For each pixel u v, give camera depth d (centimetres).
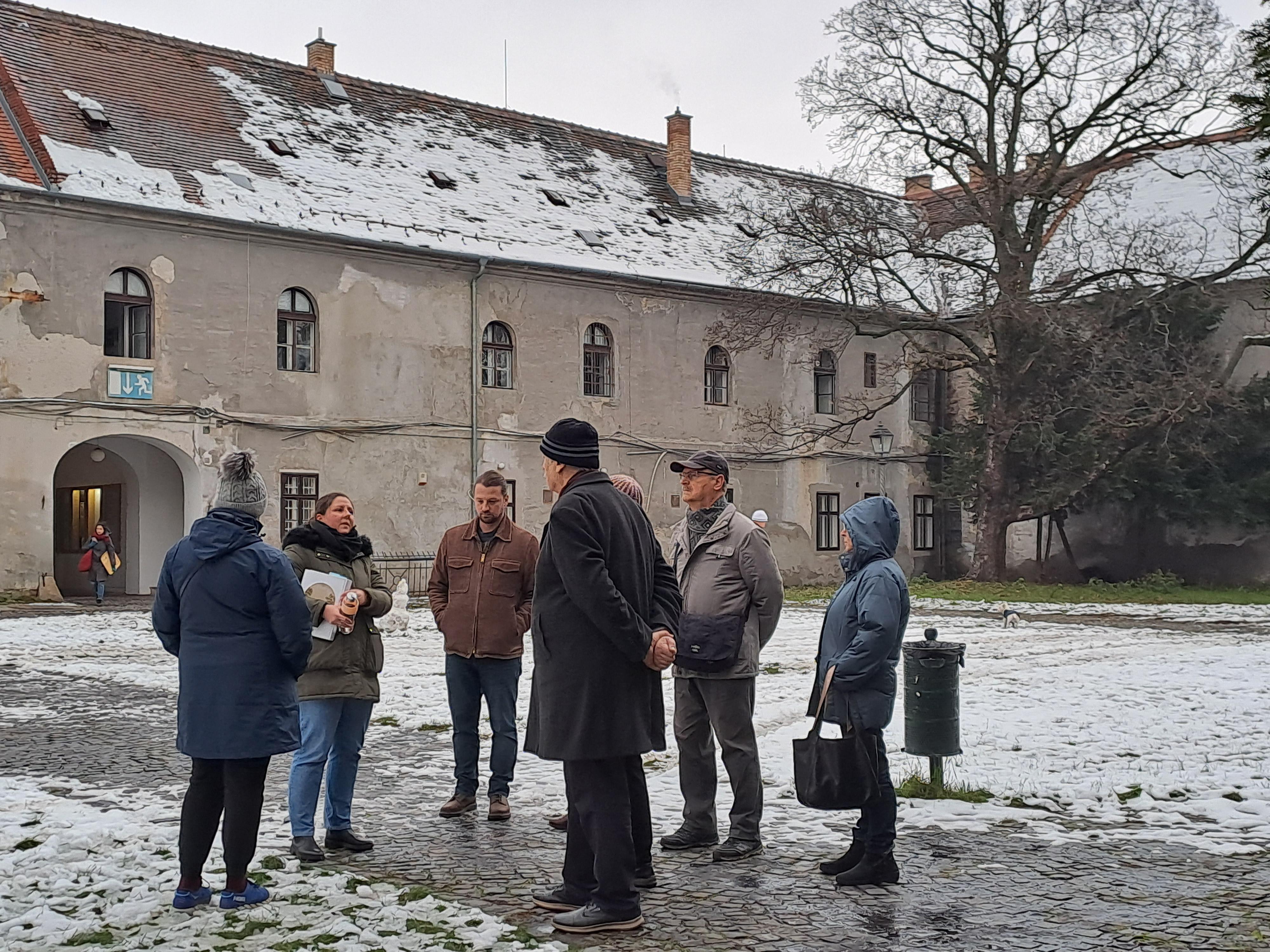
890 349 4275
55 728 1172
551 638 604
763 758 1005
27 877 655
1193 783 894
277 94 3400
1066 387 3694
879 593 645
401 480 3166
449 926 577
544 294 3447
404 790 906
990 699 1337
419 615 2500
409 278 3188
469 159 3656
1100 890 642
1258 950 547
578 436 626
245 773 612
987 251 4347
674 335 3719
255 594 612
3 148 2695
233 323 2902
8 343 2605
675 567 750
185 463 2847
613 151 4141
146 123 3003
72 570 3338
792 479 3991
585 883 609
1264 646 1992
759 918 600
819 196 3675
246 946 551
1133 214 4197
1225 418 3594
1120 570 3906
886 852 654
